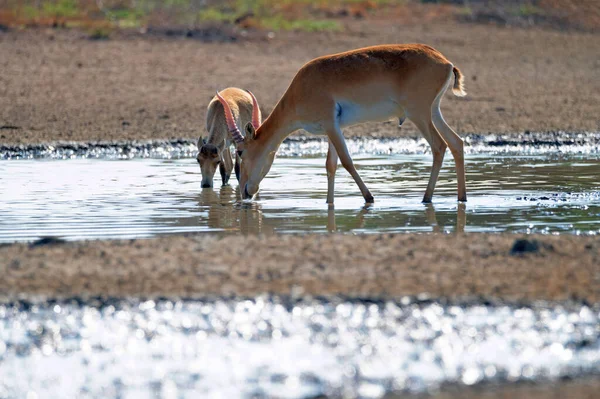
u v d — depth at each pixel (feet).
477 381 41.34
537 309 49.52
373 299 51.21
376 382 41.29
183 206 81.25
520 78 181.57
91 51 188.03
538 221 72.28
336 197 85.40
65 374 42.60
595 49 214.90
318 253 60.39
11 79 164.66
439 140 80.28
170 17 216.74
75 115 140.87
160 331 47.52
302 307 50.31
